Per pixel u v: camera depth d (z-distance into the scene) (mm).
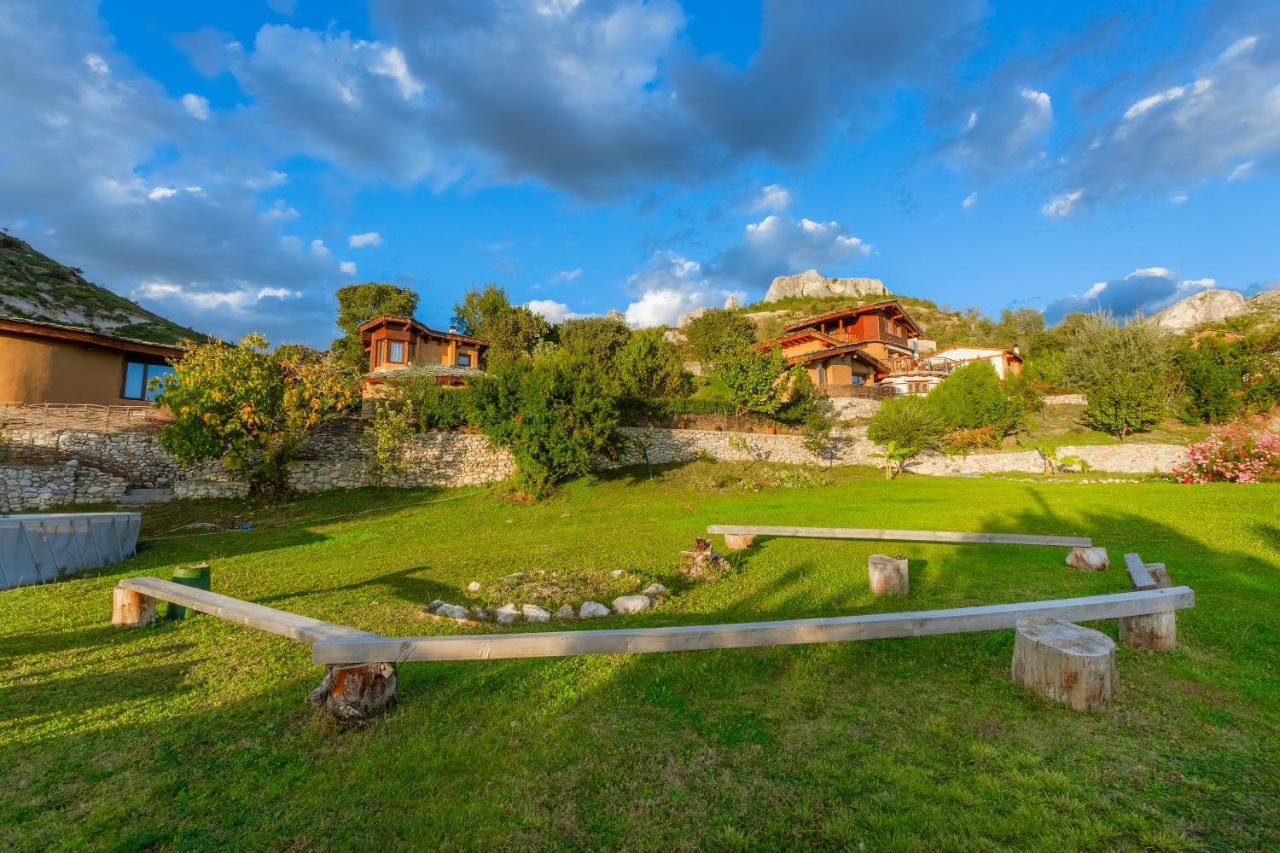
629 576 8797
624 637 4203
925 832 2883
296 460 20172
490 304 51781
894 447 27688
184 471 19766
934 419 29141
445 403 23141
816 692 4547
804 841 2852
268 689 4836
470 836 2969
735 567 9438
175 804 3279
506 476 23031
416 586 8797
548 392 20312
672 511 17516
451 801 3264
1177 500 14609
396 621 6832
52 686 4949
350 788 3414
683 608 7180
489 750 3799
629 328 55906
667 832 2947
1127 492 17047
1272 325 51781
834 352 40375
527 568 9867
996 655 5145
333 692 4215
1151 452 27672
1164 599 5125
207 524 15906
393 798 3307
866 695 4469
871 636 4465
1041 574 8414
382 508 18516
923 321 93375
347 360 41719
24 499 17125
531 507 18906
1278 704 4125
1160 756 3498
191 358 18391
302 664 5383
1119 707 4109
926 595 7449
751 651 5391
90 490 18203
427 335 39719
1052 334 65000
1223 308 79438
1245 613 6184
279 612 5039
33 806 3271
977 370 32531
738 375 30734
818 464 31312
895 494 20016
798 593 7750
